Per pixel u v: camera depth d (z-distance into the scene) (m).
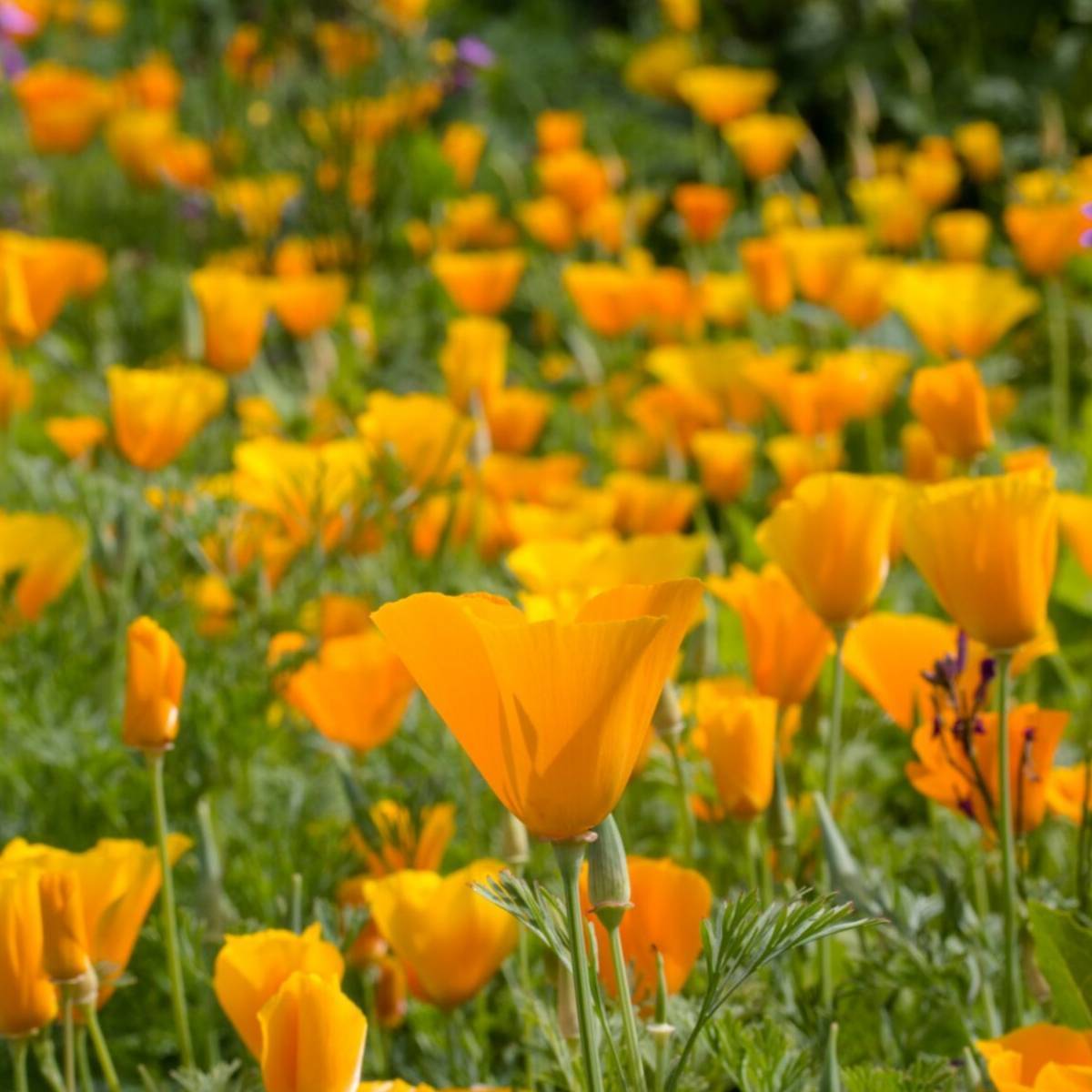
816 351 5.46
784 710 2.91
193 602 3.13
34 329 3.69
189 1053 2.85
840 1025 2.85
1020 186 5.23
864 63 8.45
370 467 3.15
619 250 6.10
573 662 2.65
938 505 2.79
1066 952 2.79
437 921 2.83
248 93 7.28
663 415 4.09
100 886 2.80
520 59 9.90
